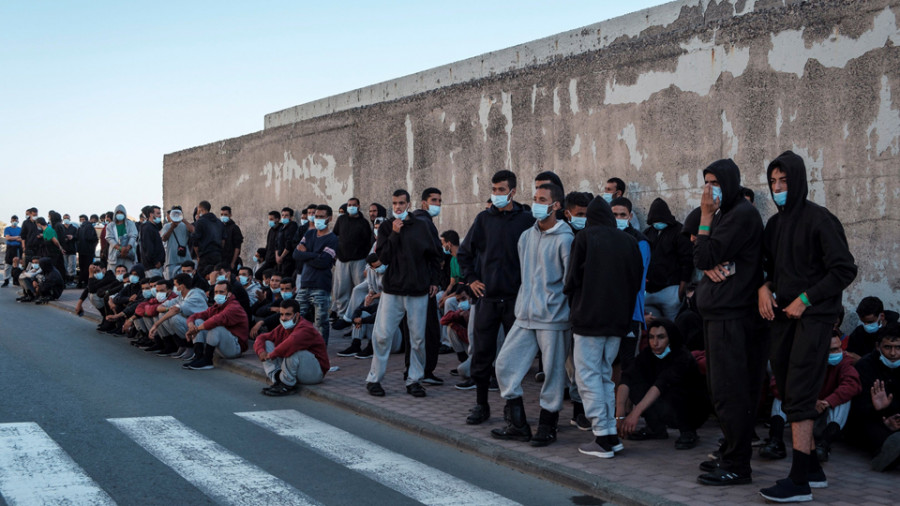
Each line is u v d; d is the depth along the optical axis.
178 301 11.02
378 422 7.35
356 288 11.96
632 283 5.89
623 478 5.34
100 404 7.79
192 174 21.88
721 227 5.09
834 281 4.71
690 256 8.09
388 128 14.15
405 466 5.87
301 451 6.24
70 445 6.23
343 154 15.49
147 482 5.35
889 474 5.46
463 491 5.29
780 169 4.95
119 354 11.17
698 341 6.99
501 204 6.90
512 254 6.90
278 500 5.04
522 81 11.23
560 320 6.14
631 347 6.71
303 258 10.86
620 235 5.92
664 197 9.28
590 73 10.19
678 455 5.97
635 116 9.61
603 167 10.04
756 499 4.89
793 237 4.88
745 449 5.18
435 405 7.70
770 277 5.15
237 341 10.48
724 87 8.66
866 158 7.50
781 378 4.98
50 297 18.05
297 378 8.60
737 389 5.11
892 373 6.00
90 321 14.91
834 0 7.74
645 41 9.49
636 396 6.46
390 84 14.54
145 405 7.81
